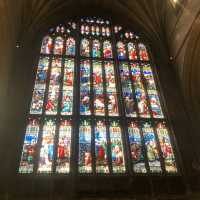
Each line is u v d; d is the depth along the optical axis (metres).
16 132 14.66
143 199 13.07
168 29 20.59
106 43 20.70
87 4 22.39
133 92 17.83
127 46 20.80
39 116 15.71
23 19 19.47
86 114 16.22
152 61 19.92
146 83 18.59
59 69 18.38
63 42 20.12
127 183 13.60
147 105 17.33
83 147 14.84
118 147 15.12
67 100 16.77
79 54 19.33
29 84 17.00
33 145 14.60
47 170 13.73
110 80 18.27
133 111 16.89
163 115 17.05
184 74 17.98
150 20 21.48
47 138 14.95
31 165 13.82
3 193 12.42
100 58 19.38
